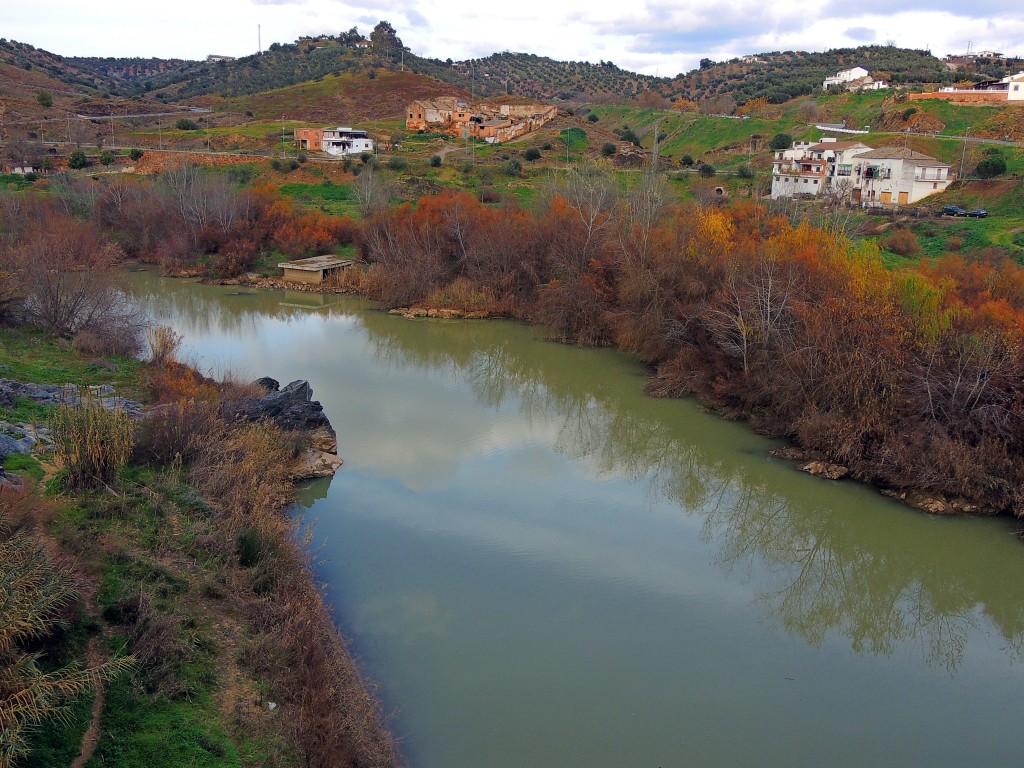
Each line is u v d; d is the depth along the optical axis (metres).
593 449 28.30
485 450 27.67
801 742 14.13
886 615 18.89
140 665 12.09
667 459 27.50
